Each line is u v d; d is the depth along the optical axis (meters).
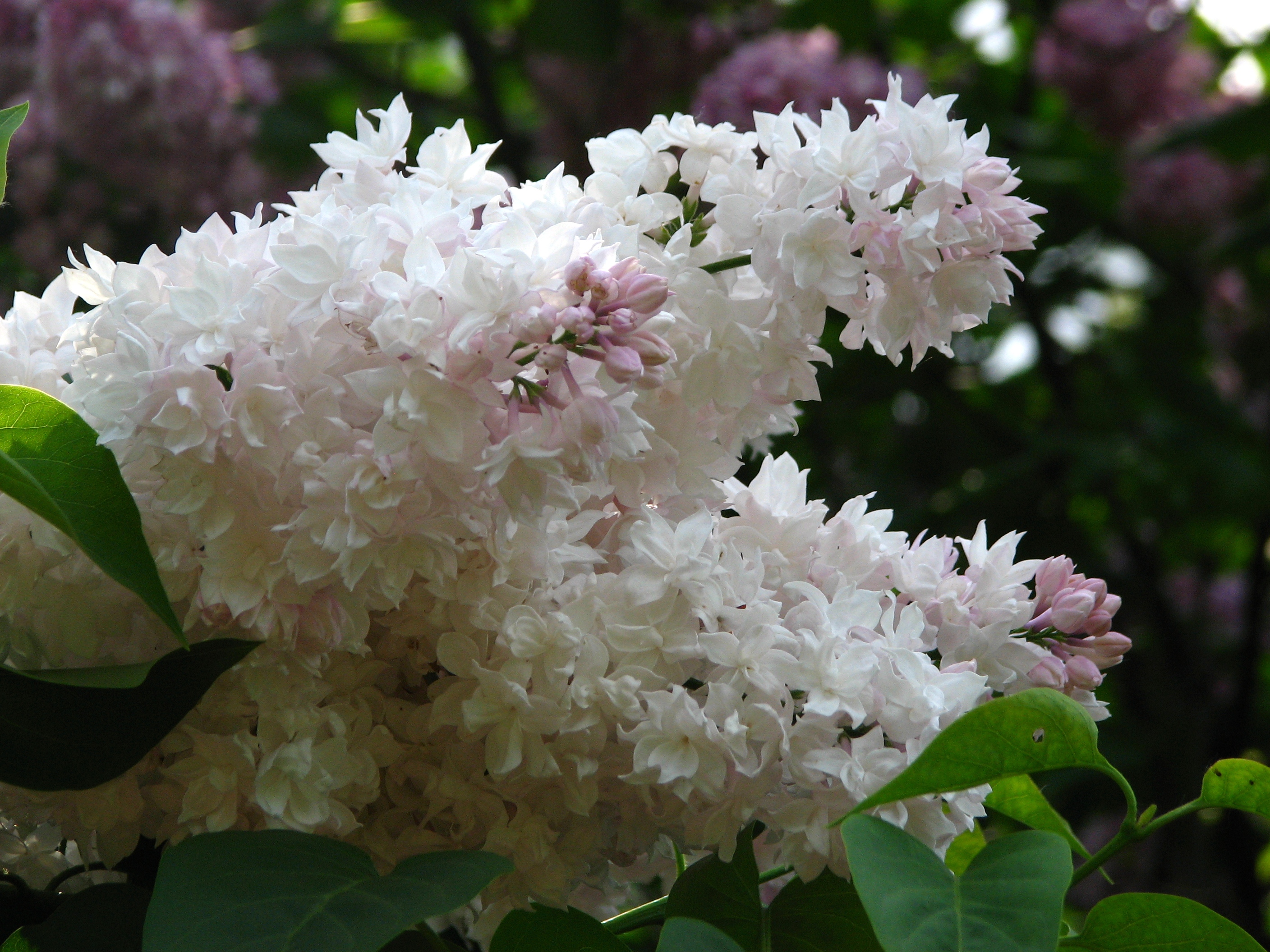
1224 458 2.21
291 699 0.77
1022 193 2.32
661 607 0.79
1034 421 2.47
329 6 2.23
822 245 0.79
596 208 0.79
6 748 0.75
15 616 0.78
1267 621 2.43
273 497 0.77
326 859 0.75
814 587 0.80
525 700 0.78
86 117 1.43
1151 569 2.23
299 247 0.76
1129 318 2.73
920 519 2.09
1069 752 0.76
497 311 0.75
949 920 0.73
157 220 1.51
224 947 0.71
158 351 0.77
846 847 0.74
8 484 0.73
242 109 1.81
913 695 0.78
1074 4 2.21
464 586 0.78
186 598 0.78
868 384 2.22
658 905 0.83
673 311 0.79
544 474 0.76
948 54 2.46
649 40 1.96
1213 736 2.19
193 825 0.77
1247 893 2.11
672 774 0.77
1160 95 2.18
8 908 0.79
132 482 0.78
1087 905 2.19
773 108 1.57
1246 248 2.20
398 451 0.75
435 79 2.66
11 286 1.46
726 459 0.82
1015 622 0.82
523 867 0.79
